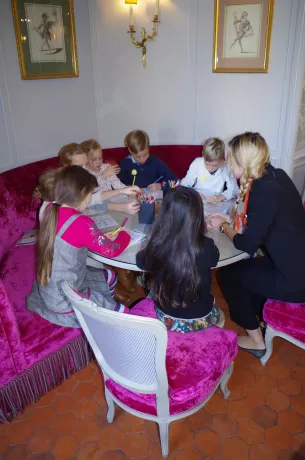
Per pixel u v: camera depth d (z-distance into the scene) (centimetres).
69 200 161
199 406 150
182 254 131
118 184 263
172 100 327
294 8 260
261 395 188
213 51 297
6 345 162
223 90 309
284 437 168
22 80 273
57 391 194
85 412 183
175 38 305
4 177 251
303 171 352
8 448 167
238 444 166
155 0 296
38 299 182
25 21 262
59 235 160
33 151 295
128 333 117
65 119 312
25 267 223
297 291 174
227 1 278
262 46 279
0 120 264
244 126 313
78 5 293
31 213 269
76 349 193
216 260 141
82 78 314
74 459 162
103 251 161
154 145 326
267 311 186
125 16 305
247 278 186
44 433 173
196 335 157
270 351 198
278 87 287
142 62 316
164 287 140
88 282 190
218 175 251
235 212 192
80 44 304
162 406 139
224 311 243
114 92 329
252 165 162
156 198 232
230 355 157
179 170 328
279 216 166
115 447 167
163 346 115
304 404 183
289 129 294
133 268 164
